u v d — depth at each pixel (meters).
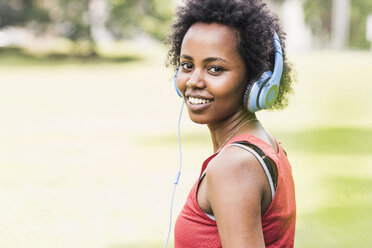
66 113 14.45
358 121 12.27
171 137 10.47
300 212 5.38
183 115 13.91
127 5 33.03
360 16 57.53
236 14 1.53
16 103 16.31
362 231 4.77
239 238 1.39
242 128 1.63
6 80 22.42
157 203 5.98
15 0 33.69
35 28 34.31
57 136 10.85
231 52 1.54
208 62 1.55
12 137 10.76
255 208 1.41
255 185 1.43
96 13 34.12
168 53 1.86
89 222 5.40
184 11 1.69
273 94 1.61
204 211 1.51
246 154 1.45
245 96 1.58
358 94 17.44
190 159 8.23
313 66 26.62
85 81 22.77
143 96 18.33
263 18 1.58
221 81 1.55
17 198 6.30
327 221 5.05
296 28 55.00
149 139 10.30
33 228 5.27
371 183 6.46
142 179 7.07
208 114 1.59
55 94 18.59
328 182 6.55
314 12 54.34
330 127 11.37
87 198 6.22
